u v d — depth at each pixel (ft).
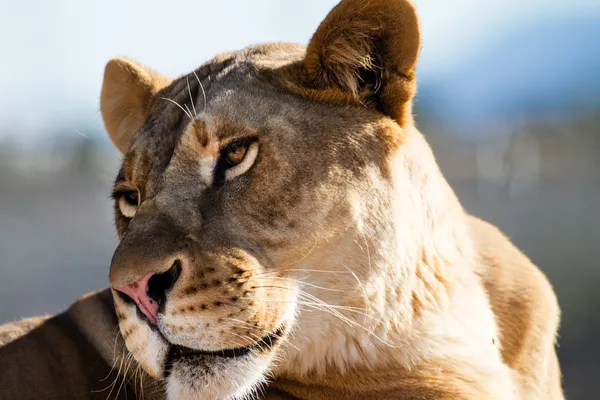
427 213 24.17
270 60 24.17
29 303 69.21
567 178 105.50
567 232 81.20
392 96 23.56
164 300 21.03
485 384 23.93
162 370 21.44
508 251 27.14
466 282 24.84
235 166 22.25
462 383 23.67
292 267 22.21
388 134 23.34
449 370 23.68
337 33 23.11
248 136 22.31
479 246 26.66
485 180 105.50
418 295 23.66
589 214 88.33
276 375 23.63
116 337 24.72
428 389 23.41
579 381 50.03
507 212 91.81
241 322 21.49
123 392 24.59
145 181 22.80
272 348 22.27
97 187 115.03
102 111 28.07
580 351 54.13
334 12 22.95
